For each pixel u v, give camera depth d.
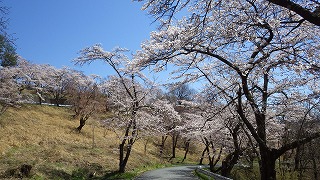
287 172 19.50
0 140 25.12
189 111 26.30
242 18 7.50
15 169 16.98
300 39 8.77
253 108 10.97
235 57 9.36
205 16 6.47
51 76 57.75
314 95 10.52
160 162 38.22
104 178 20.84
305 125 14.01
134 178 21.66
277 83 12.06
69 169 21.22
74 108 47.41
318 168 18.97
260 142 9.77
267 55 8.15
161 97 27.44
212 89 14.23
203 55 10.19
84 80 46.91
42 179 17.17
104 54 23.72
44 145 27.17
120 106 26.45
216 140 23.36
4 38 8.88
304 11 5.06
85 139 35.44
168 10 5.91
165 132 26.25
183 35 7.45
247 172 22.86
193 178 22.05
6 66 43.16
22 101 41.62
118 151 30.88
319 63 8.37
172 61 10.65
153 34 8.23
